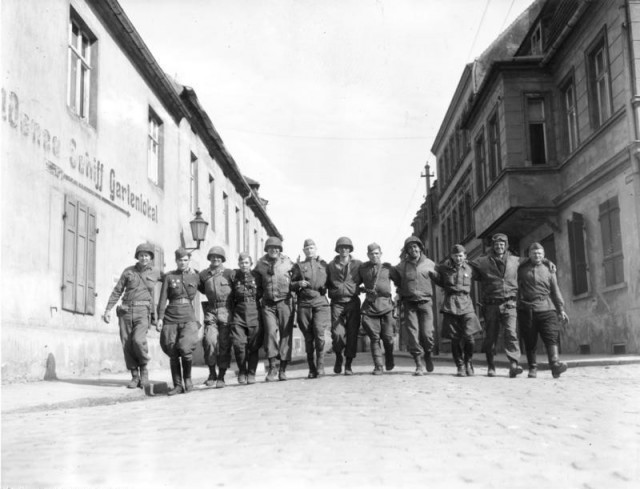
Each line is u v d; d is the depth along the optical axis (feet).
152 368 52.31
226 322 32.68
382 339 34.50
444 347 110.32
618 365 36.81
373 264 34.45
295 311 36.32
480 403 21.98
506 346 32.48
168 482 11.88
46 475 12.60
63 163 36.73
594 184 50.14
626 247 45.14
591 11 50.44
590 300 50.83
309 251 34.09
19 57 32.35
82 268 38.42
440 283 33.94
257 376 41.24
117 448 15.17
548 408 20.75
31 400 24.29
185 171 63.52
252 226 110.42
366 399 23.18
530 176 58.34
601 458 13.73
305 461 13.44
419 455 13.96
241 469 12.79
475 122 76.79
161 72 52.80
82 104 41.70
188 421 19.42
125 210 46.39
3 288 30.14
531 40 70.59
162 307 31.42
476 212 70.38
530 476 12.29
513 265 32.71
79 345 37.32
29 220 32.68
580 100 54.13
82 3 40.22
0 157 30.40
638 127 43.78
